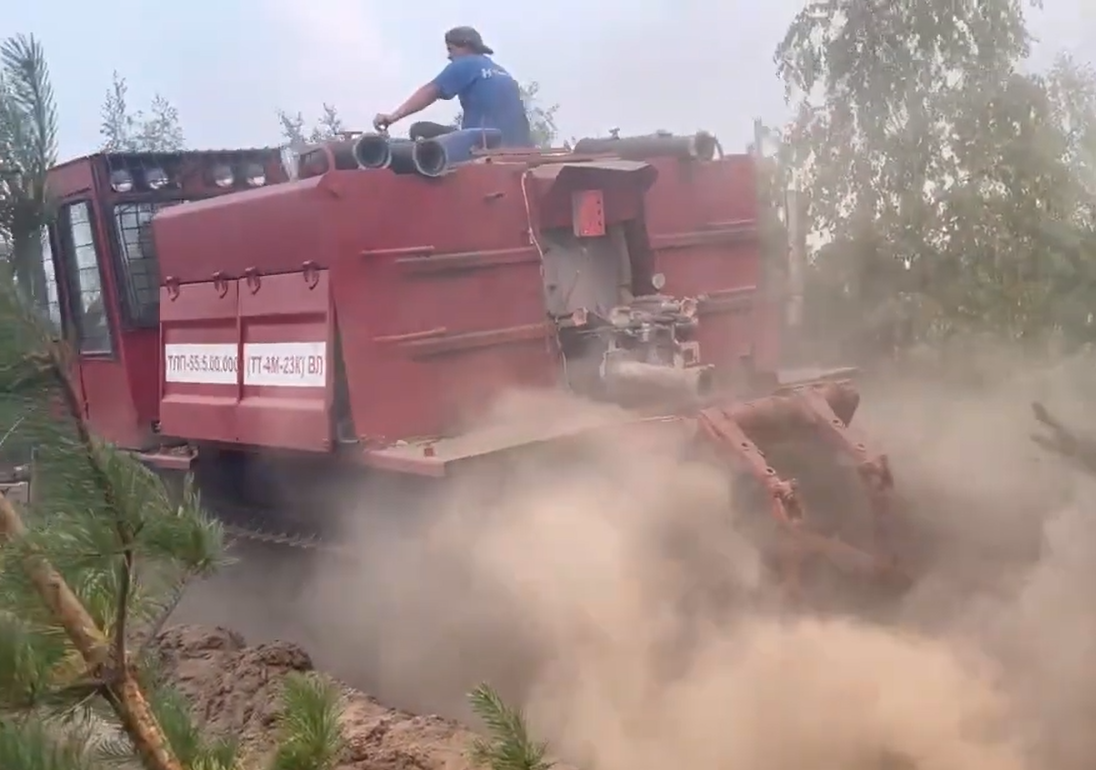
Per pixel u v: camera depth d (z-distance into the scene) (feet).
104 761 8.70
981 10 27.63
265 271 19.97
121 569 8.25
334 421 18.65
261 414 20.48
